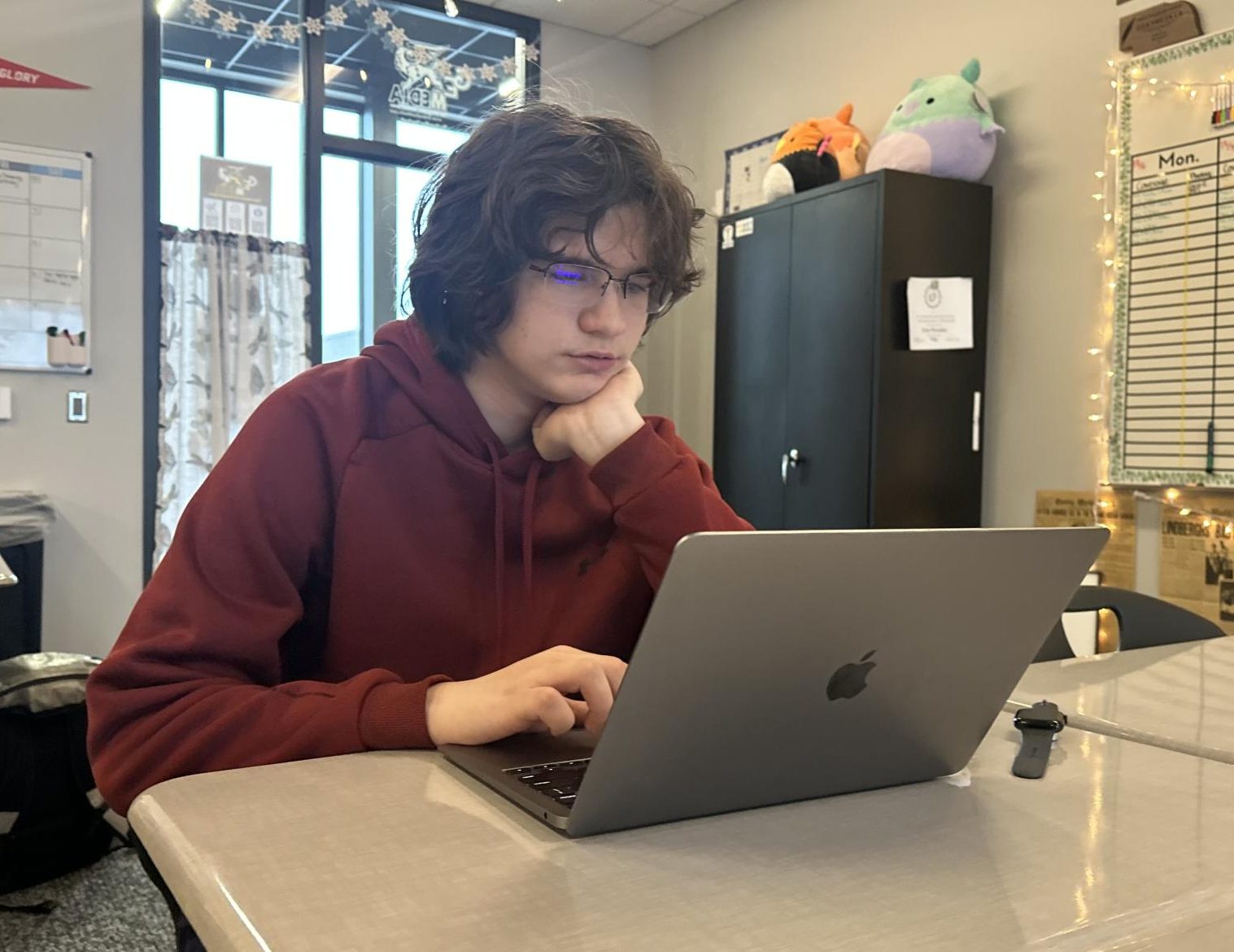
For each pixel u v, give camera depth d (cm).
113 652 86
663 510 97
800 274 319
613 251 94
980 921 48
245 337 364
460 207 98
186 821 60
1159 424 262
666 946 45
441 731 75
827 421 309
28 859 209
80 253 330
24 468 324
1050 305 290
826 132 327
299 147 384
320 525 100
